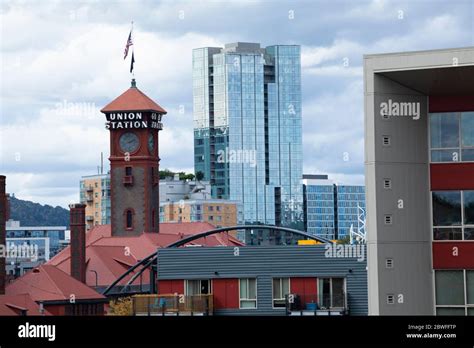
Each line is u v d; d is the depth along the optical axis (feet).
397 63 144.05
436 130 151.23
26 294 417.28
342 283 255.50
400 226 147.74
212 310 255.70
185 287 259.60
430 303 149.18
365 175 146.92
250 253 258.57
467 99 150.71
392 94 147.02
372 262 146.82
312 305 254.27
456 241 149.79
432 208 150.41
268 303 256.93
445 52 142.20
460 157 150.20
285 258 257.34
